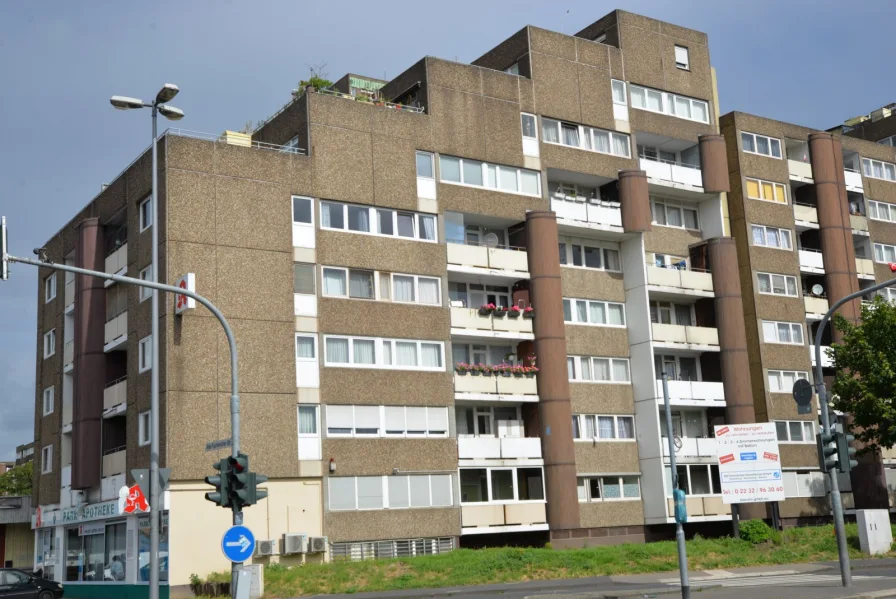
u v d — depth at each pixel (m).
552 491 42.78
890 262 59.38
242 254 37.34
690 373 50.31
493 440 42.09
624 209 47.31
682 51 52.12
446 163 43.28
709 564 36.53
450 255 42.56
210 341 36.06
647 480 46.12
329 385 38.44
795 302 53.25
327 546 37.03
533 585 31.42
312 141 39.81
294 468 36.94
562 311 44.47
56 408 47.03
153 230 27.83
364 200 40.59
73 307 45.81
